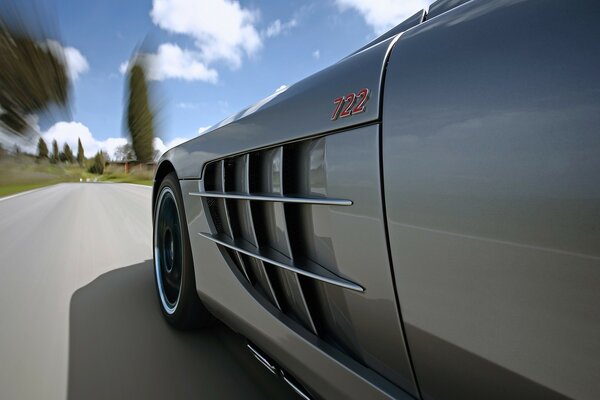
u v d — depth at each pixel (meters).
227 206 1.39
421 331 0.70
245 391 1.54
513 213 0.54
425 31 0.77
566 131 0.50
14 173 37.75
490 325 0.58
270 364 1.26
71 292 2.76
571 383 0.49
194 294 1.86
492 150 0.57
